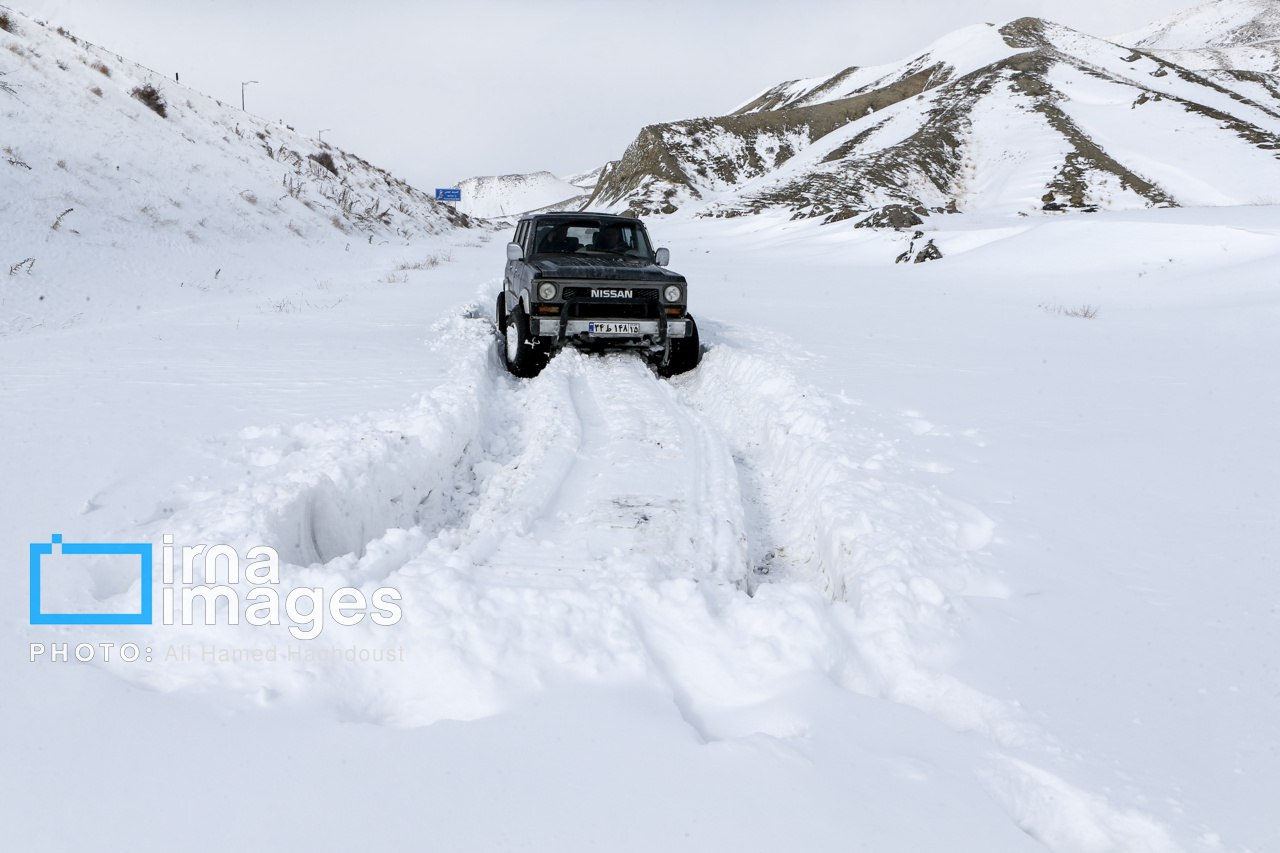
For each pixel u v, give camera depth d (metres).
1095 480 5.00
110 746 2.31
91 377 7.64
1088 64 126.94
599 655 2.88
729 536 4.49
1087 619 3.25
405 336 10.99
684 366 9.73
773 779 2.21
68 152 20.59
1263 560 3.80
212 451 5.26
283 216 28.30
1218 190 67.62
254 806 2.07
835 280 22.61
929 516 4.32
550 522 4.67
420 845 1.93
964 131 96.31
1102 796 2.18
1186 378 8.31
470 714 2.62
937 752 2.39
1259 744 2.44
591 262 10.00
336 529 4.45
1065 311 15.02
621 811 2.07
